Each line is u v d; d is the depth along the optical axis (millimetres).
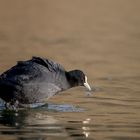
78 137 12227
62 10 37469
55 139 12016
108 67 22625
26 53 24750
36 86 15031
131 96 17109
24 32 31156
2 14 35375
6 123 13578
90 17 36438
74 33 31688
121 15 37594
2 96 15109
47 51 25688
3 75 15125
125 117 14312
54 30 32312
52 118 14188
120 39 30203
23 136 12188
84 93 17594
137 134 12547
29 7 37406
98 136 12344
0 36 29531
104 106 15711
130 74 21219
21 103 15172
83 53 25797
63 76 15742
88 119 14055
